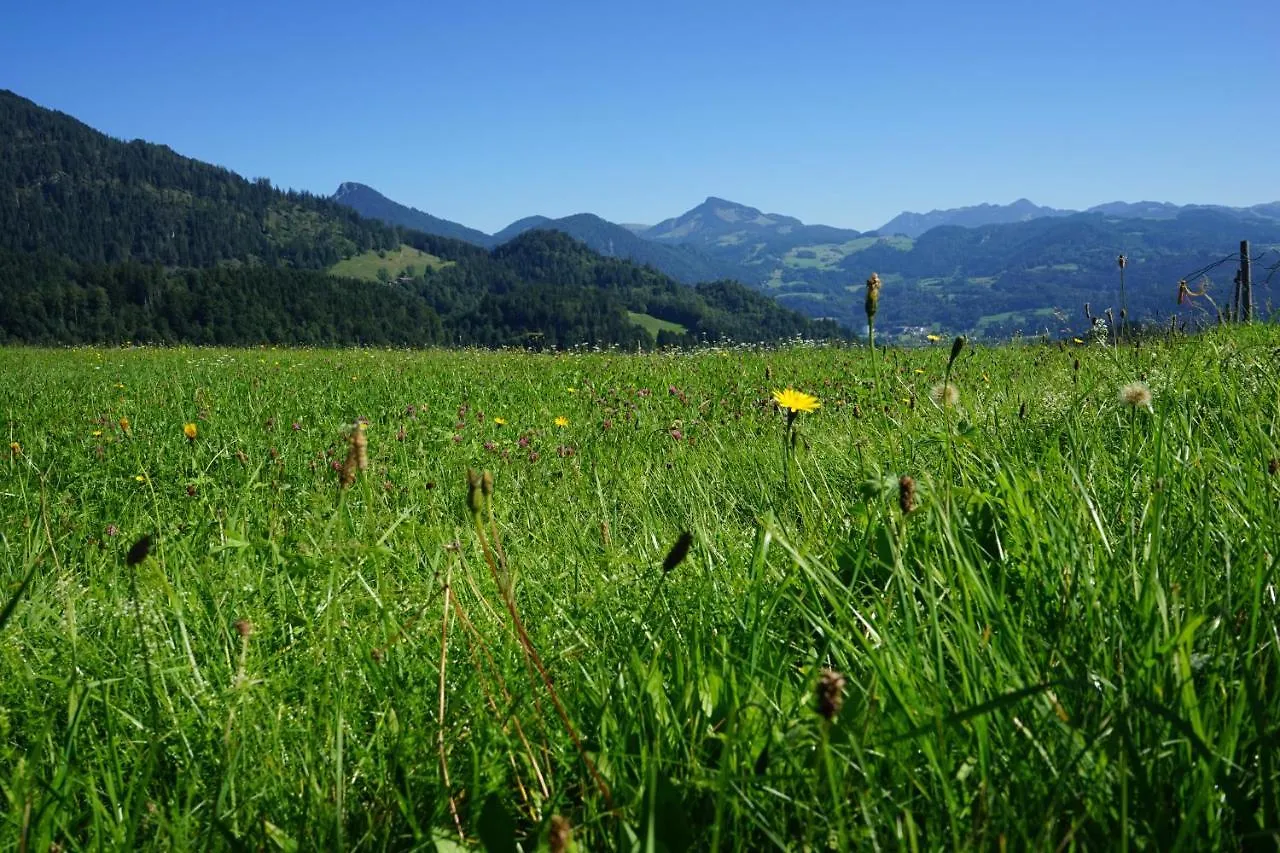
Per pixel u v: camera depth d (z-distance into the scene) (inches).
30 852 64.7
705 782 63.7
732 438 273.7
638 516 184.5
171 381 601.0
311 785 72.3
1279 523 92.3
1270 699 67.2
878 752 65.2
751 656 83.0
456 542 127.3
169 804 71.1
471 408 405.7
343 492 101.6
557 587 123.8
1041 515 101.5
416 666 95.7
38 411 426.3
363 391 490.6
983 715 63.0
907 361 449.4
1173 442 133.9
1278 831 51.4
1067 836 53.7
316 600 112.6
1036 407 196.7
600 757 71.2
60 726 90.9
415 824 66.9
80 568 162.7
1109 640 75.9
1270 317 304.7
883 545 105.4
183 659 98.9
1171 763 62.1
